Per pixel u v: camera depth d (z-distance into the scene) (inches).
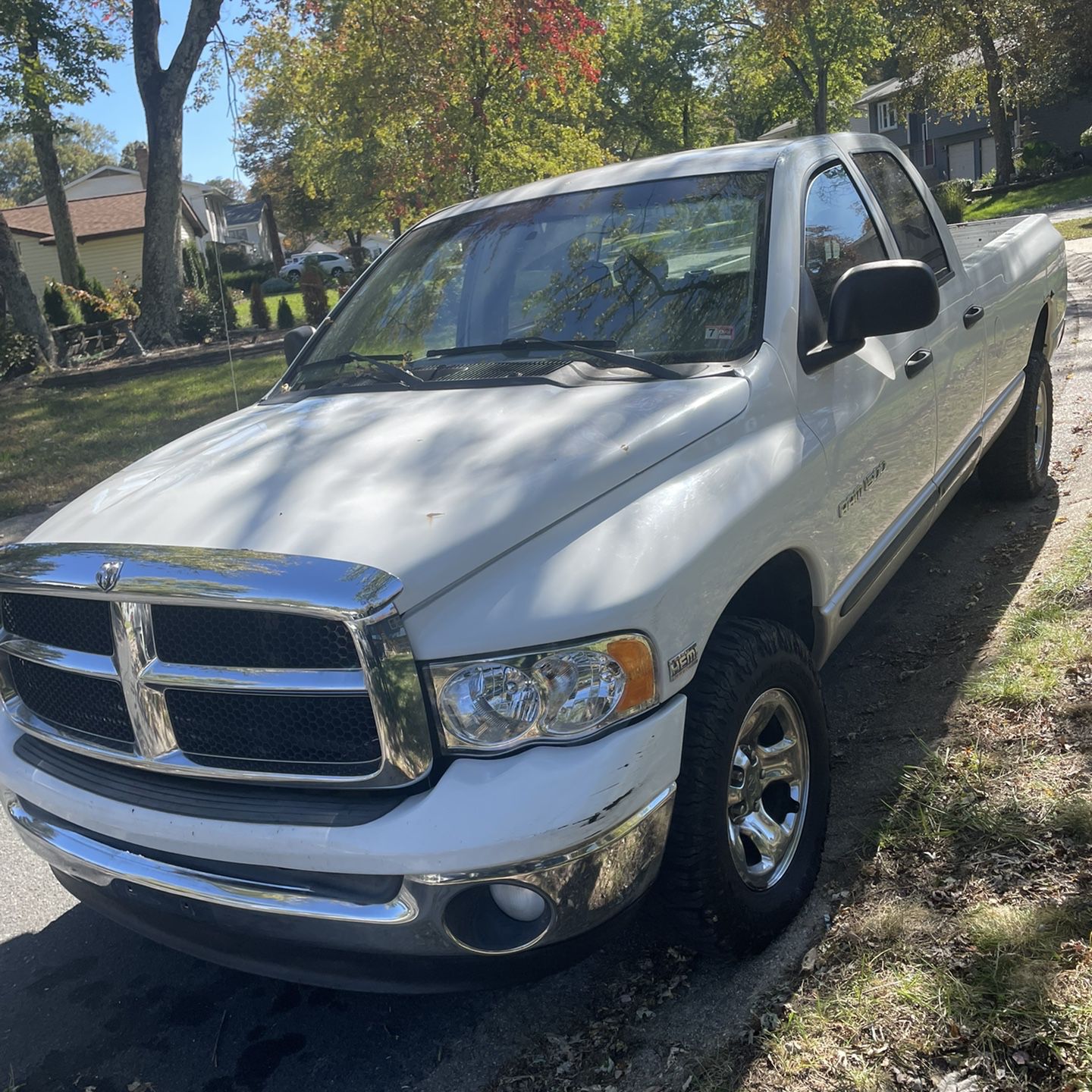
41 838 104.3
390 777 85.0
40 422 589.6
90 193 2568.9
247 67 966.4
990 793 120.7
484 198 164.4
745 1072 91.7
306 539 90.3
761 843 106.5
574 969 112.1
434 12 851.4
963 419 172.4
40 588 98.2
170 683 91.7
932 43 1518.2
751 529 104.6
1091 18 1428.4
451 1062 103.4
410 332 144.5
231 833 88.9
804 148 145.3
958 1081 85.1
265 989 119.3
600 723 87.1
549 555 91.8
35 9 903.7
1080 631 151.8
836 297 120.3
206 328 1061.8
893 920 104.3
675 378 116.0
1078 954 93.7
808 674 111.6
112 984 122.9
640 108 2292.1
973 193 1547.7
